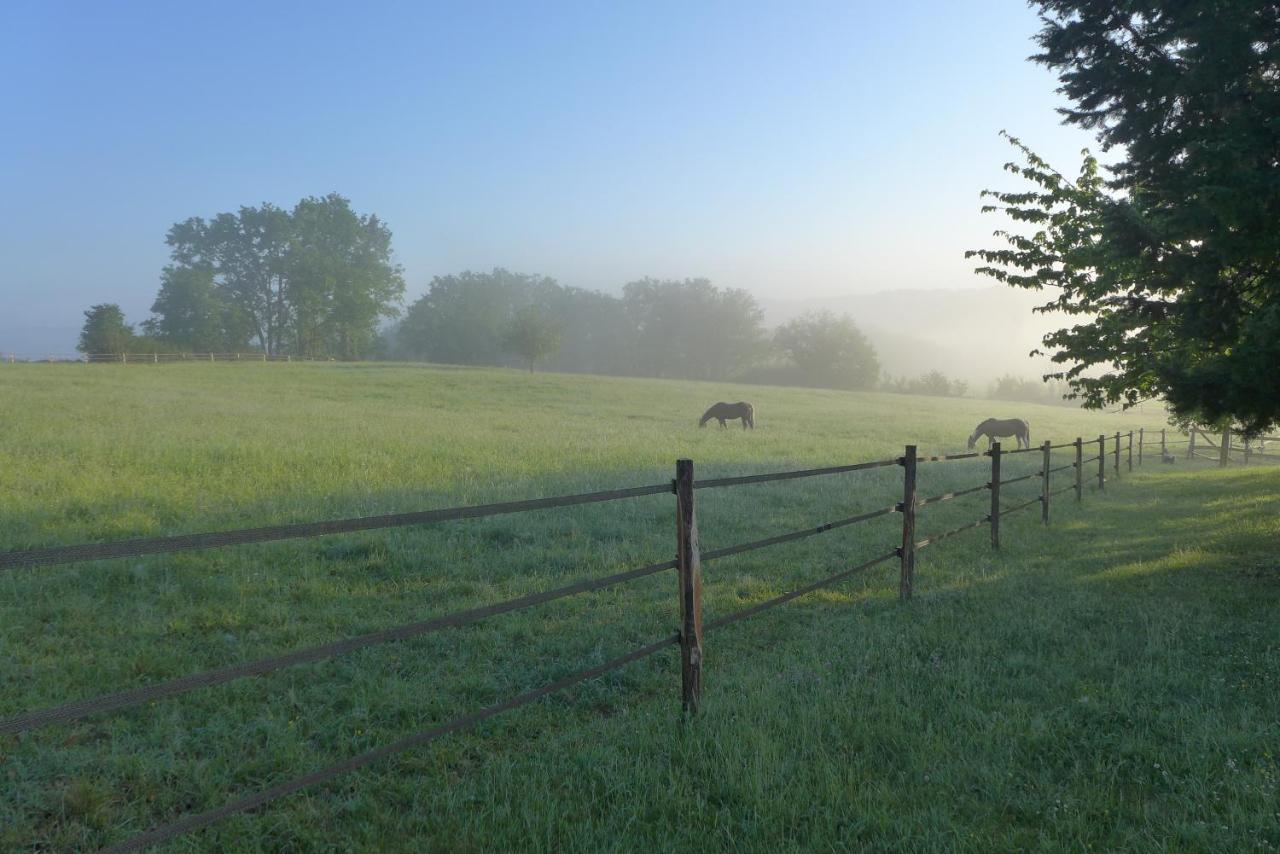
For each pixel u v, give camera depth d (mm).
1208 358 8516
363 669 5293
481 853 3291
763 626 6723
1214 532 11477
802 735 4406
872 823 3555
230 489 11445
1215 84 7562
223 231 88562
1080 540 11047
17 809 3482
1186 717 4633
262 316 91250
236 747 4180
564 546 9070
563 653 5797
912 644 6184
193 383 40219
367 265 90938
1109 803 3709
